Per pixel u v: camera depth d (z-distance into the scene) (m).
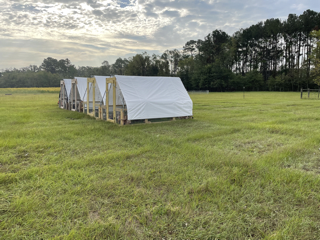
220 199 3.23
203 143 6.69
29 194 3.44
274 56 75.19
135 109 10.09
